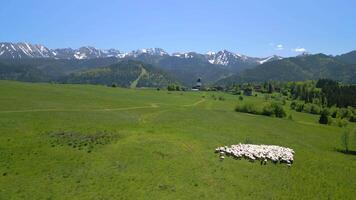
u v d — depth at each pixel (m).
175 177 55.50
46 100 117.12
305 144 98.50
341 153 95.62
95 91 168.75
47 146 63.75
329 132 130.38
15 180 50.09
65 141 67.19
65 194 47.41
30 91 133.88
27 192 47.09
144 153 63.88
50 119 86.06
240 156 67.94
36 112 93.25
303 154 79.19
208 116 122.12
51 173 53.19
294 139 102.62
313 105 192.50
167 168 58.56
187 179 55.31
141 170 56.88
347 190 61.03
